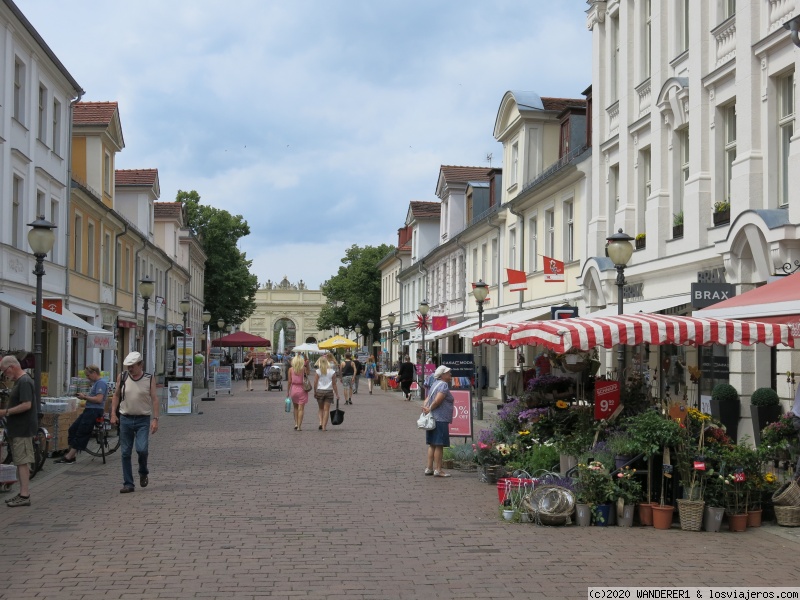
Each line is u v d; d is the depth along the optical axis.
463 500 11.52
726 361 16.80
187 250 59.44
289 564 7.85
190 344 33.25
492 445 13.41
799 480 10.16
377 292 76.44
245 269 72.38
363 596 6.80
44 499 11.48
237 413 28.34
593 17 24.22
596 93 24.11
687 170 19.42
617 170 23.47
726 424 15.86
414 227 57.09
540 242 29.78
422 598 6.75
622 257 15.35
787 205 15.14
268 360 57.38
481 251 39.50
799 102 14.40
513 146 33.91
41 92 27.00
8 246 23.02
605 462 10.24
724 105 17.44
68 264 28.94
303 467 14.70
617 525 9.83
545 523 9.79
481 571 7.63
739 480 9.54
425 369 37.16
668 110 19.72
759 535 9.31
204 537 9.01
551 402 13.82
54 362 27.89
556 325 11.38
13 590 6.94
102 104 35.12
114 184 40.81
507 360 34.97
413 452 17.09
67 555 8.18
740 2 16.14
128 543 8.71
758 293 12.21
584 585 7.15
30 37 24.41
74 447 15.25
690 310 18.59
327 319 79.25
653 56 20.55
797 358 14.55
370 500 11.43
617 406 11.62
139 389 12.23
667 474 9.75
